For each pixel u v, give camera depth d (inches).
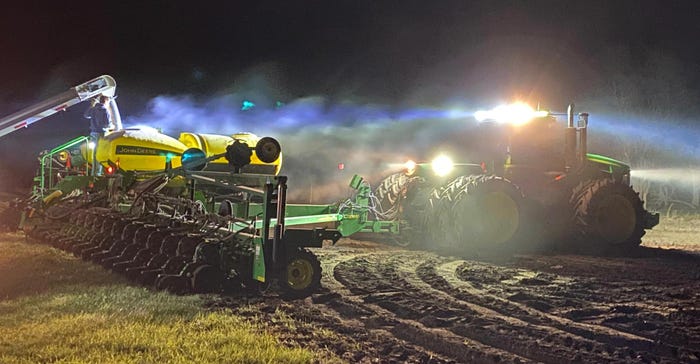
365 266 449.7
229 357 224.5
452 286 375.9
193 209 386.0
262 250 324.2
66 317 271.9
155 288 334.0
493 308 319.9
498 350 249.6
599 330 280.5
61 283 349.4
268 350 233.3
